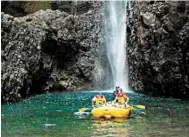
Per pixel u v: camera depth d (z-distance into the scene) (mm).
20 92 28641
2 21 26078
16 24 27781
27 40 28953
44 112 21984
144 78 30719
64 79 34531
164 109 22750
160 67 28453
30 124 18547
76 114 21328
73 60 35250
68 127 17875
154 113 21391
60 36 33688
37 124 18562
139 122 18922
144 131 16891
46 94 31672
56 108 23469
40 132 16828
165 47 28016
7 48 26156
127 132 16750
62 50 34344
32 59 29578
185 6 27062
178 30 27312
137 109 22781
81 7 37000
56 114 21312
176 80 28266
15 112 21859
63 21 34281
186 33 26906
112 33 35875
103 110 20172
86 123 18859
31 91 31922
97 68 35750
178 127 17625
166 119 19609
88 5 37000
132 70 32875
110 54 35625
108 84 35531
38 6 36688
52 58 33781
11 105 24609
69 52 34875
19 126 18062
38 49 30578
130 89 33531
